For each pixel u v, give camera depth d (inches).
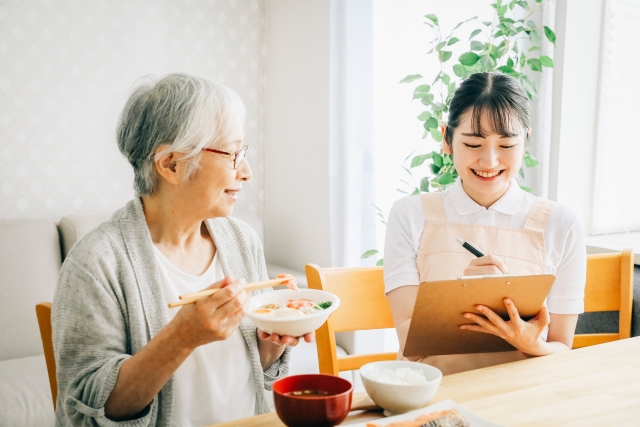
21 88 105.2
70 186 111.2
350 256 107.8
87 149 112.3
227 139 41.6
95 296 40.3
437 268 53.4
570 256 53.4
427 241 54.8
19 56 104.6
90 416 38.4
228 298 34.2
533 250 52.9
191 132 40.3
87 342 39.8
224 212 43.9
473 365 52.1
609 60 93.2
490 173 51.3
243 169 43.6
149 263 43.3
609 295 65.1
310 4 116.3
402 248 55.6
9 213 105.7
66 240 101.4
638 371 41.5
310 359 89.8
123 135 43.3
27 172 106.9
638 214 99.4
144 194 44.4
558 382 39.4
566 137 92.8
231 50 129.0
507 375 40.9
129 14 115.0
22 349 90.3
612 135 95.1
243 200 134.8
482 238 53.4
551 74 91.6
